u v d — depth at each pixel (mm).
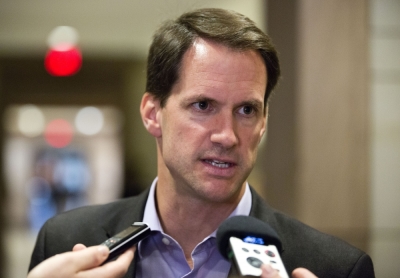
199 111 2211
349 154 4516
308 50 4492
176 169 2264
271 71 2328
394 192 4609
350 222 4531
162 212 2463
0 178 12961
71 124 20891
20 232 18484
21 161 20797
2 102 12586
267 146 5113
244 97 2166
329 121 4508
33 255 2701
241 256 1807
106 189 21281
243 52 2180
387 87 4594
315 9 4500
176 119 2246
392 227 4605
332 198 4531
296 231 2500
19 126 20328
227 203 2373
